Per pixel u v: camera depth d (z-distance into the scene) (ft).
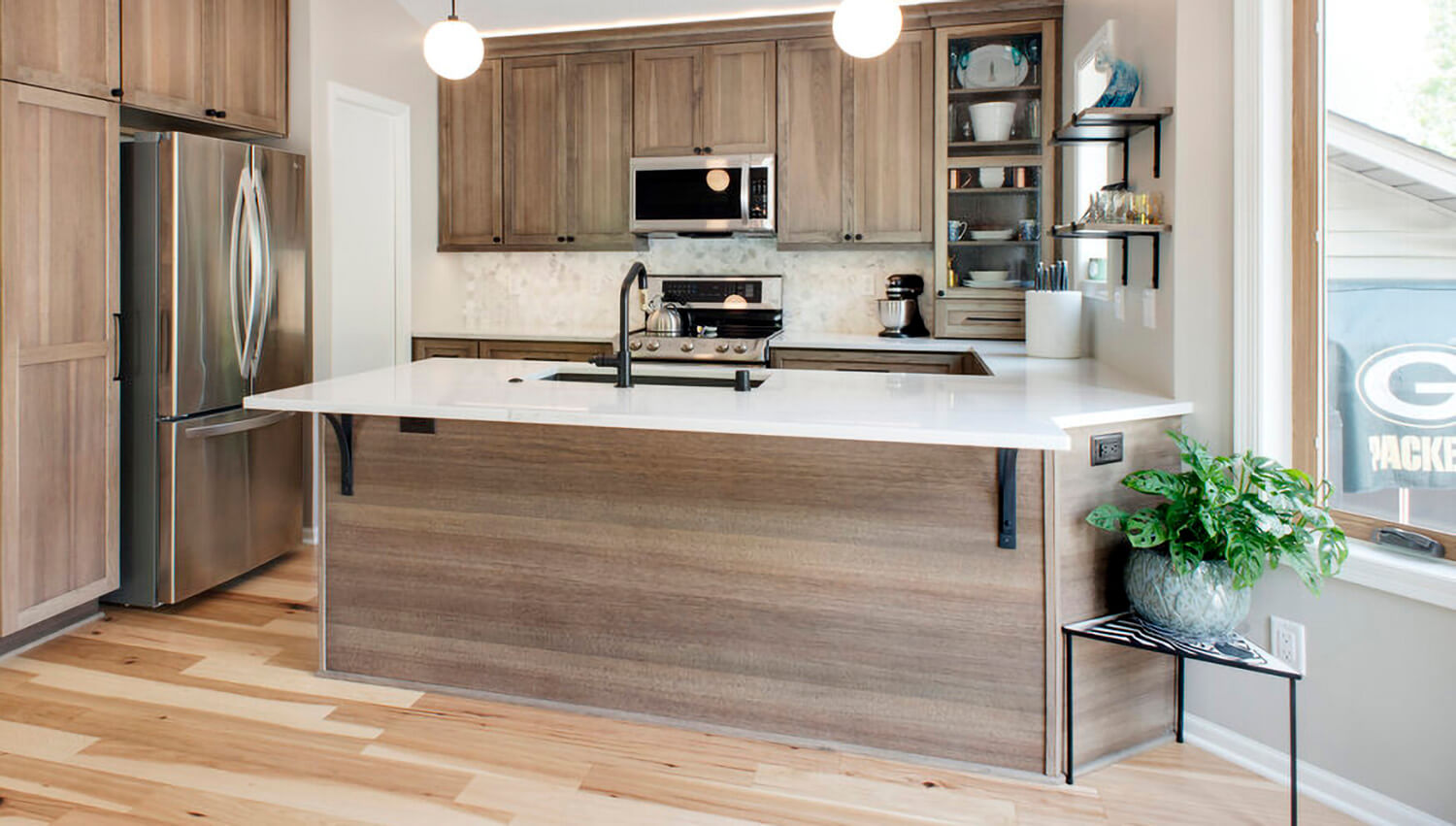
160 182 9.96
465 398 7.72
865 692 7.27
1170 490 6.54
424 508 8.27
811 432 6.41
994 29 13.57
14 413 8.79
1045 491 6.74
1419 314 6.02
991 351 12.32
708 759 7.18
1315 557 6.50
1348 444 6.52
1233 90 7.06
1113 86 8.30
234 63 11.59
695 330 15.94
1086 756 7.07
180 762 7.06
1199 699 7.47
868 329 15.74
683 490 7.57
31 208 8.84
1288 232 6.80
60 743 7.35
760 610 7.47
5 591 8.79
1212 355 7.39
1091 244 12.07
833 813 6.44
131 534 10.32
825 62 14.39
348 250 13.96
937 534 7.00
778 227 14.80
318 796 6.61
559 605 7.98
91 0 9.46
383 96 14.40
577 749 7.32
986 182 13.88
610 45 15.15
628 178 15.33
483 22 15.38
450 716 7.87
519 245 15.93
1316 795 6.59
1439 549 5.92
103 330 9.73
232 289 10.84
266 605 10.68
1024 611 6.86
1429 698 5.92
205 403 10.54
